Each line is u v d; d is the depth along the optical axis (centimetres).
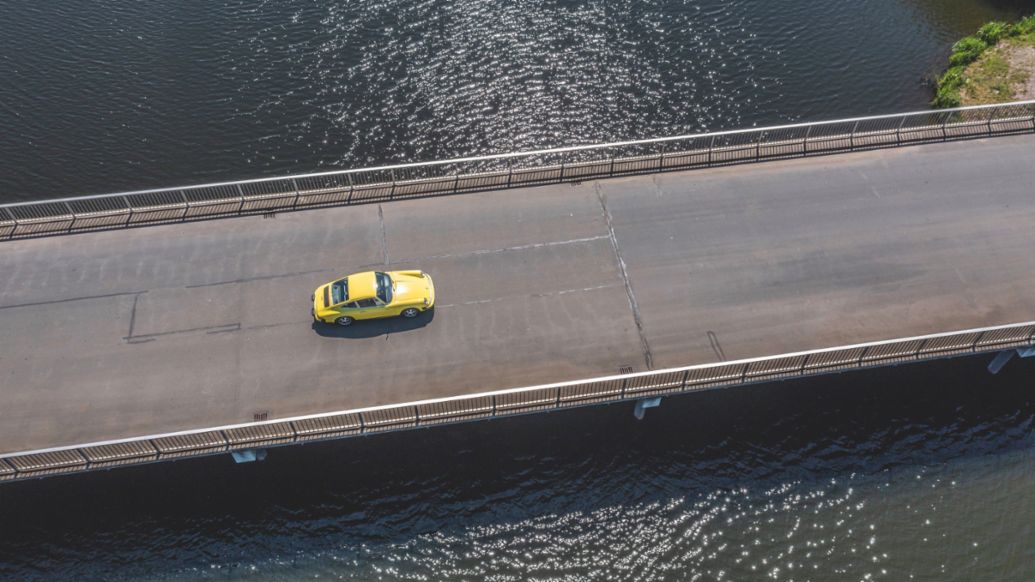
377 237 3162
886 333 2833
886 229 3162
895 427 2930
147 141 3959
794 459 2859
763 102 4166
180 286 3019
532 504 2772
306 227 3203
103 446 2461
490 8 4681
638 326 2866
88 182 3775
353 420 2578
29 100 4138
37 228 3206
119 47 4441
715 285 2988
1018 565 2622
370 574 2647
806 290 2970
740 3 4750
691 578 2619
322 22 4591
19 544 2686
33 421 2650
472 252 3106
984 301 2922
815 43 4497
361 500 2777
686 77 4297
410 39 4494
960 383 3034
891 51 4453
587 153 3912
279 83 4250
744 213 3228
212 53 4406
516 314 2909
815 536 2700
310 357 2803
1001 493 2777
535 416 2923
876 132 3506
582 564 2656
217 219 3234
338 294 2814
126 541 2694
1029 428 2923
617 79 4284
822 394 3008
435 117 4094
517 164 3856
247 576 2641
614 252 3102
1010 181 3331
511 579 2630
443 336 2852
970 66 4272
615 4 4725
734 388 3012
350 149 3950
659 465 2845
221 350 2827
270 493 2783
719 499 2780
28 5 4719
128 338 2869
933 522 2719
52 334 2886
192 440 2542
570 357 2781
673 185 3341
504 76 4294
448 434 2894
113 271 3070
